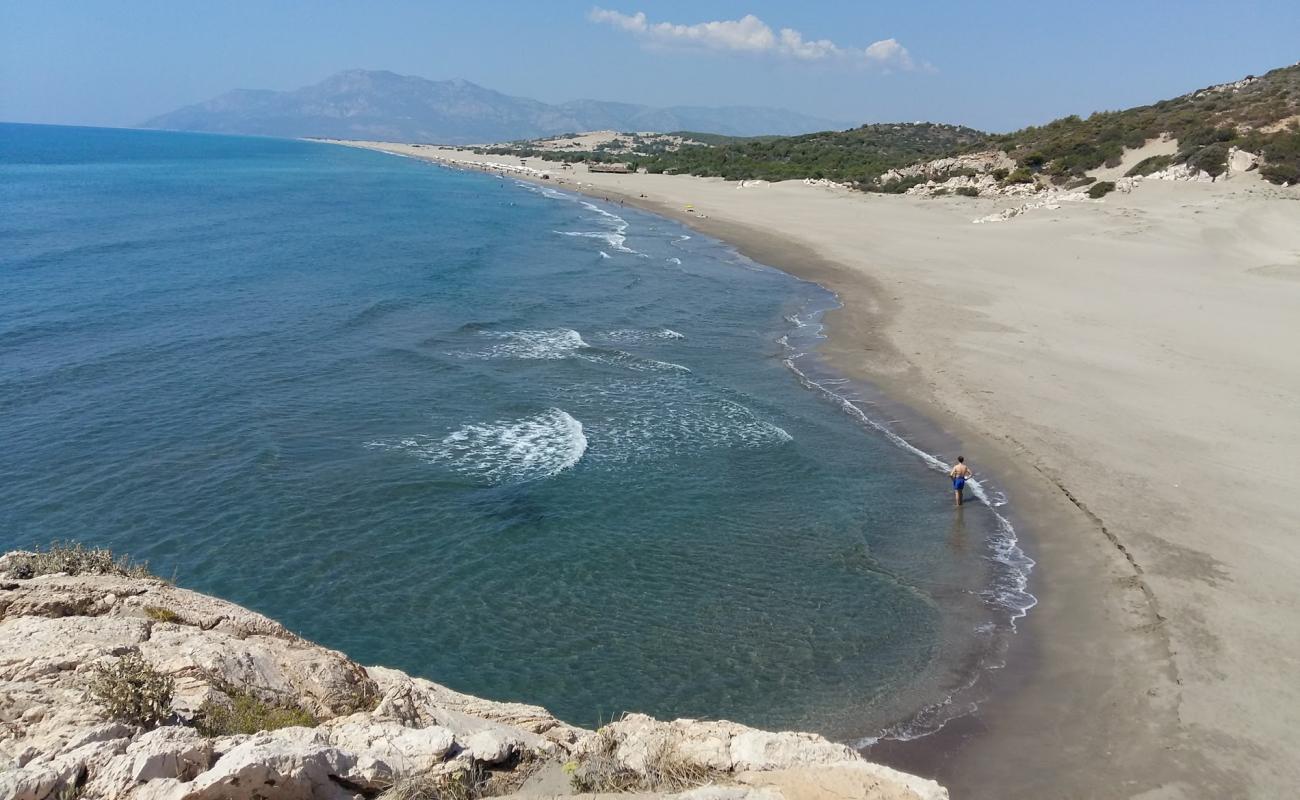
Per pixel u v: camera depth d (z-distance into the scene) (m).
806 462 23.06
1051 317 37.09
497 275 48.81
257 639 8.59
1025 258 51.62
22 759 5.59
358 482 21.09
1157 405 25.77
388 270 48.62
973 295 42.59
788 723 13.08
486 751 7.15
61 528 18.36
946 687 13.91
